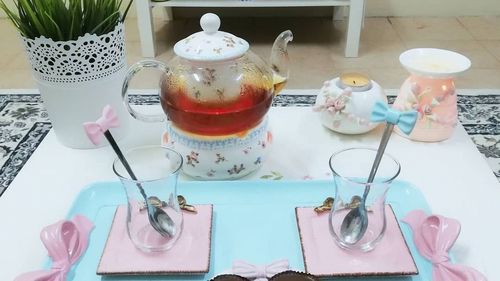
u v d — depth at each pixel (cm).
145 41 187
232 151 68
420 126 77
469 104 132
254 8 228
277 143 79
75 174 71
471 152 76
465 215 62
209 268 53
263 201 65
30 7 68
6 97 140
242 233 59
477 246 57
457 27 216
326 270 52
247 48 65
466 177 70
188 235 57
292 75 170
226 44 63
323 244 55
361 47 195
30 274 51
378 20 226
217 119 64
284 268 51
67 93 72
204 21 64
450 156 75
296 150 77
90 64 71
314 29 215
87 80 72
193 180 70
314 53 190
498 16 227
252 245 57
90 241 58
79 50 69
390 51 191
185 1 183
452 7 228
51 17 67
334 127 79
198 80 65
